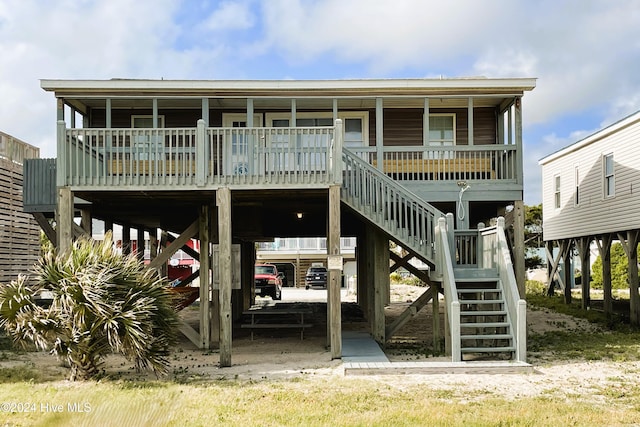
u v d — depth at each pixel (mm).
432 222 11625
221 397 7586
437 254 11250
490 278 10914
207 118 12992
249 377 9164
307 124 14750
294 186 10961
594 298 23891
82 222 13922
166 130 11195
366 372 9281
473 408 7051
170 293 9602
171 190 11078
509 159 13461
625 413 6824
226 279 10500
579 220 20750
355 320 18000
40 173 13523
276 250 41125
